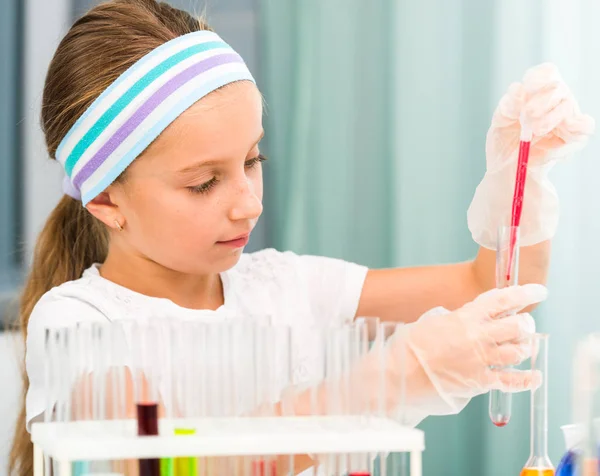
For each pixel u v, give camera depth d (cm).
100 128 136
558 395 257
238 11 293
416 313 169
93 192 140
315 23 265
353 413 100
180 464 97
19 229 291
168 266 140
